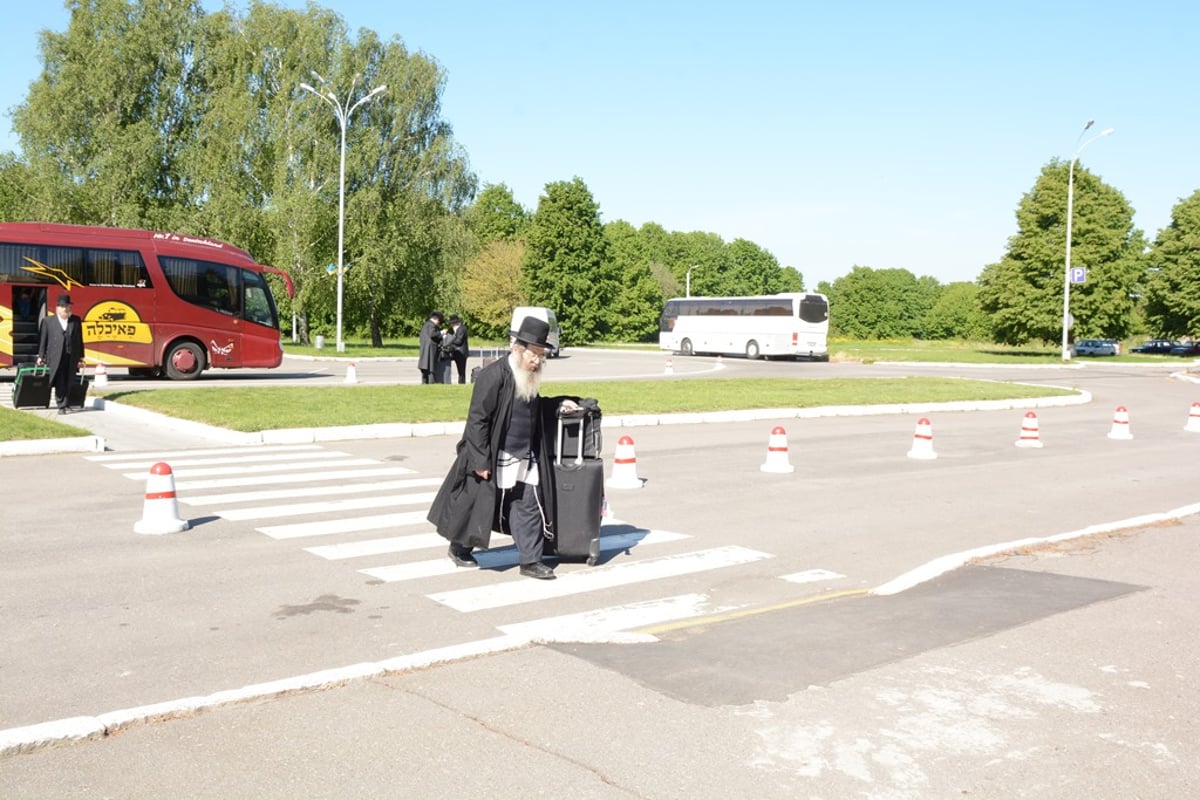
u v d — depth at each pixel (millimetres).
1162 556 8305
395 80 50375
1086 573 7688
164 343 26734
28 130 47688
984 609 6617
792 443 16453
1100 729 4613
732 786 3984
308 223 47500
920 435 14906
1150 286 75250
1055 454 15781
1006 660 5559
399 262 49406
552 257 86000
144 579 7203
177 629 6020
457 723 4574
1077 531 9188
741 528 9477
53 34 48344
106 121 47844
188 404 18703
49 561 7711
